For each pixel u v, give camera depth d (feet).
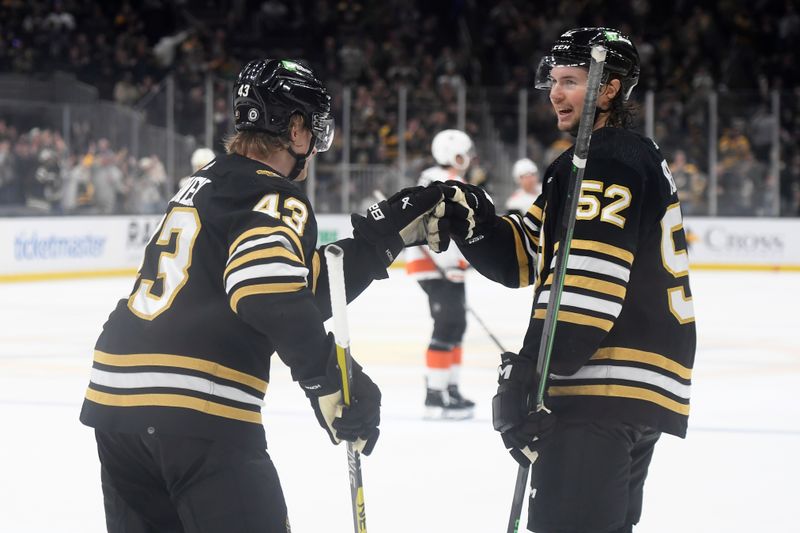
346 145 140.15
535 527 20.07
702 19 163.02
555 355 19.29
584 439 19.76
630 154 19.94
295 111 19.81
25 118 124.16
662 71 161.99
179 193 19.71
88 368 67.21
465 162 53.21
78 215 126.52
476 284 122.52
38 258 121.90
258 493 18.58
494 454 44.62
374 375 64.44
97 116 128.06
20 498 37.78
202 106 133.69
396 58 161.58
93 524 34.81
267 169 19.36
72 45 157.69
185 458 18.42
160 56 158.51
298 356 17.67
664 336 20.20
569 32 21.43
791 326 88.17
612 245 19.29
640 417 19.80
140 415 18.39
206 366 18.44
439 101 144.15
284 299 17.53
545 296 20.15
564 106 21.45
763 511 36.32
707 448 45.75
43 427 49.67
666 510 36.45
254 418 18.84
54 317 91.66
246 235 18.01
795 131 139.85
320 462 42.88
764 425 50.65
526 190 86.17
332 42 163.94
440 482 40.06
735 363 70.03
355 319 91.50
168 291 18.79
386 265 21.45
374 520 35.19
